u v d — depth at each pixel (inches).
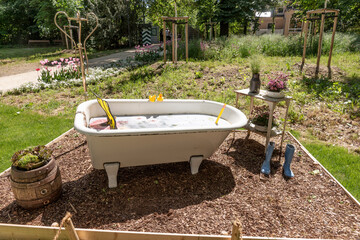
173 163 126.1
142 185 107.3
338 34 454.6
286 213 91.6
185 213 90.4
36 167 89.8
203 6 607.8
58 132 168.1
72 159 129.1
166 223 85.4
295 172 119.6
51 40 920.3
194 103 137.7
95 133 88.7
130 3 772.6
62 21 585.0
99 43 653.9
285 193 103.7
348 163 130.7
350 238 80.3
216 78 274.7
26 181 86.9
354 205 96.3
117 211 91.5
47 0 582.6
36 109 217.5
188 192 103.0
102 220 86.7
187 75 284.2
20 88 266.2
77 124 94.4
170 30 850.1
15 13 882.1
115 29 682.8
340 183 112.3
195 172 116.1
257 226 84.8
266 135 134.6
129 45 742.5
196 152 113.0
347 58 347.9
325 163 129.7
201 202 96.7
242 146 146.1
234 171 119.3
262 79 264.2
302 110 201.2
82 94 251.8
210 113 136.2
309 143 153.5
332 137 162.9
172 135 101.0
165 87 253.3
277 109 203.2
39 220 86.7
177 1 751.1
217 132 106.0
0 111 208.7
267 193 103.3
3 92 264.2
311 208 94.7
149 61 388.2
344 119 185.5
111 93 248.8
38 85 276.5
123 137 94.9
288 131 167.9
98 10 629.9
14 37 956.0
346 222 87.5
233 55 380.8
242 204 96.0
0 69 415.2
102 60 463.8
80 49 147.9
